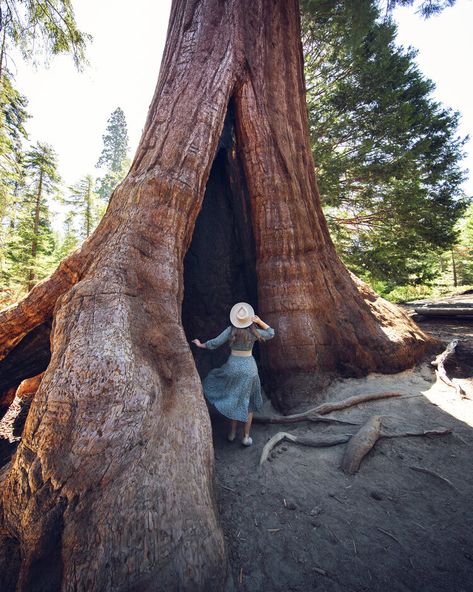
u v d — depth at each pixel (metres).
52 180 23.61
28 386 6.17
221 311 5.15
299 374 4.12
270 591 1.77
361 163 12.26
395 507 2.35
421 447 3.04
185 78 4.30
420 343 5.19
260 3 5.32
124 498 1.79
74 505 1.78
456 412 3.63
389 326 5.07
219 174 5.61
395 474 2.70
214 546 1.80
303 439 3.26
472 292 20.08
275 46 5.40
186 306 5.04
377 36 11.93
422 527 2.15
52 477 1.86
